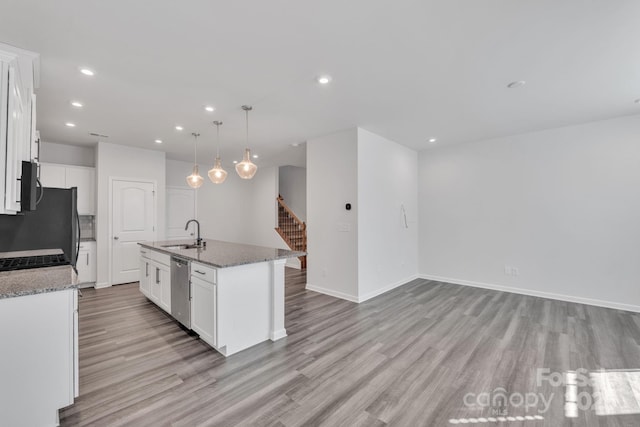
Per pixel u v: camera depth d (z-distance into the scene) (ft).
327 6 5.55
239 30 6.30
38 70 7.86
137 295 14.20
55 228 9.55
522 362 7.84
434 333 9.78
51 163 15.16
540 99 10.20
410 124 12.98
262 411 5.88
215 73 8.21
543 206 13.96
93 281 15.58
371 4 5.51
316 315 11.55
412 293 14.79
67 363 5.55
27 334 5.14
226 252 10.32
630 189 11.93
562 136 13.46
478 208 15.98
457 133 14.47
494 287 15.42
